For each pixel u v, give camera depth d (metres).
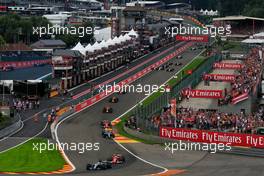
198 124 174.62
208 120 177.12
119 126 198.50
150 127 180.75
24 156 148.62
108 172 128.50
